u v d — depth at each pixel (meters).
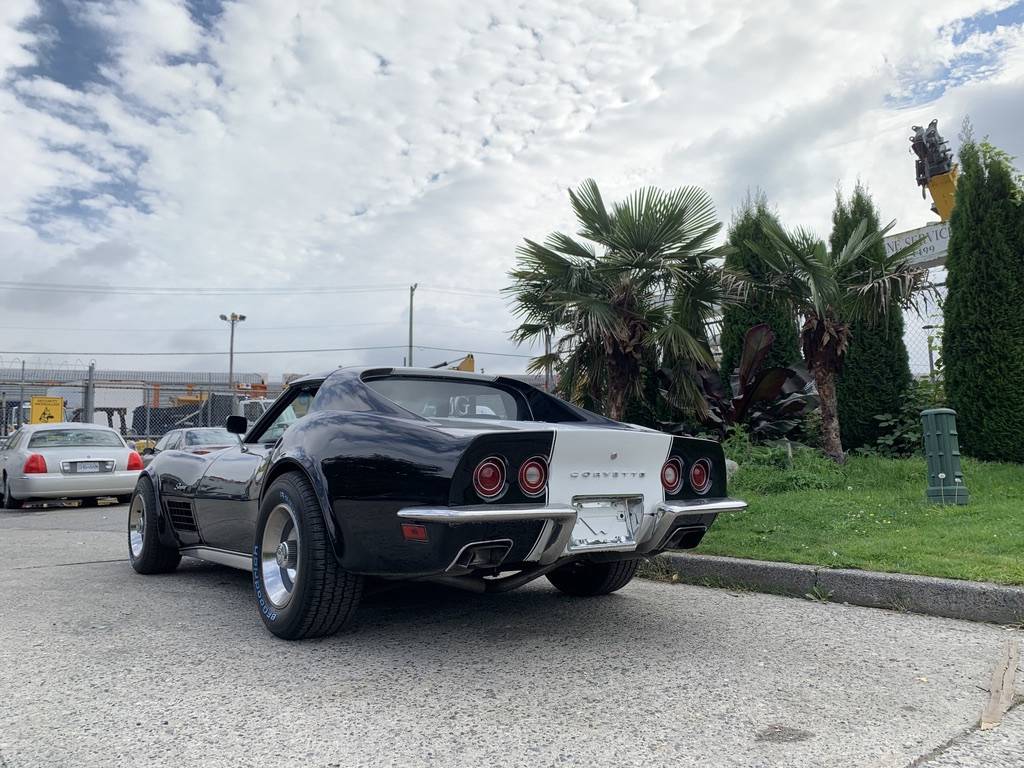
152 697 2.90
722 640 3.69
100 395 20.98
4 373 19.59
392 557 3.25
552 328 9.02
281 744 2.44
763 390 9.55
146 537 5.55
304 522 3.57
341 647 3.60
